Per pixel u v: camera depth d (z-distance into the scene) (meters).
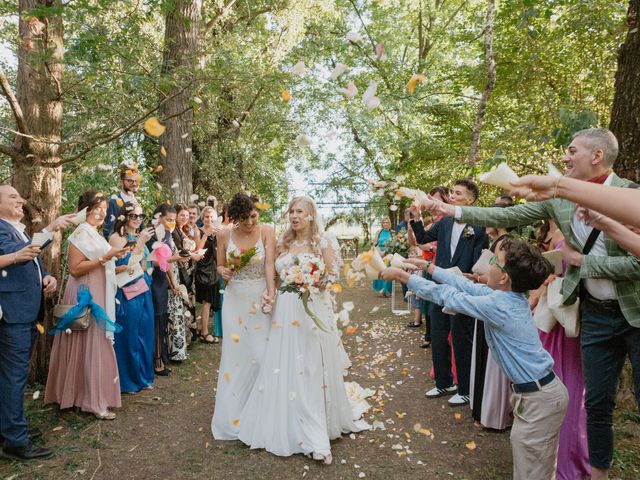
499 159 4.74
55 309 3.80
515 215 2.81
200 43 7.83
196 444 3.53
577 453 2.90
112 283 3.99
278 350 3.45
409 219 5.12
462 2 14.74
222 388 3.72
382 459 3.27
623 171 3.69
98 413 3.92
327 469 3.14
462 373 4.19
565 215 2.64
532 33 6.24
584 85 8.41
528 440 2.48
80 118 7.91
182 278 5.93
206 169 11.38
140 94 7.37
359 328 7.38
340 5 14.24
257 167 12.32
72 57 4.47
